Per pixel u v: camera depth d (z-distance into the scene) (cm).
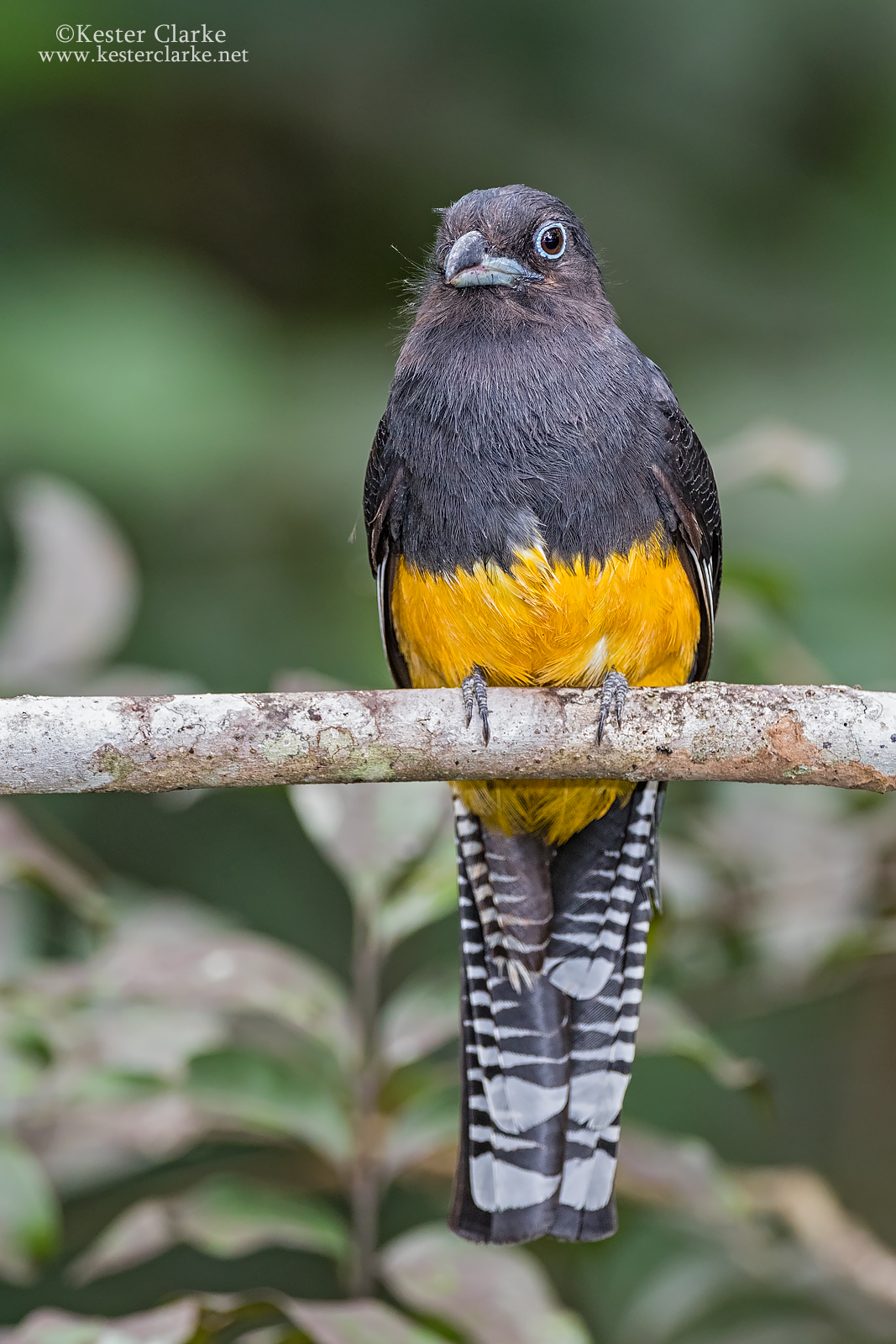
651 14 1720
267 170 1812
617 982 953
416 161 1767
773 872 1041
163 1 1694
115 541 1073
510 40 1755
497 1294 790
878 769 745
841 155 1789
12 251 1623
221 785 754
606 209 1722
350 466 1499
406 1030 860
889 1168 1367
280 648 1472
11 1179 802
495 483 912
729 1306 1044
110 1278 1195
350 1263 849
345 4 1725
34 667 1029
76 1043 866
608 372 934
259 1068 840
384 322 1675
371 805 869
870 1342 1014
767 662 1098
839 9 1712
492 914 967
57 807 1395
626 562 912
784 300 1702
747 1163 1348
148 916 1001
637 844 965
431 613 938
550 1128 904
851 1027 1394
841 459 1385
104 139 1767
